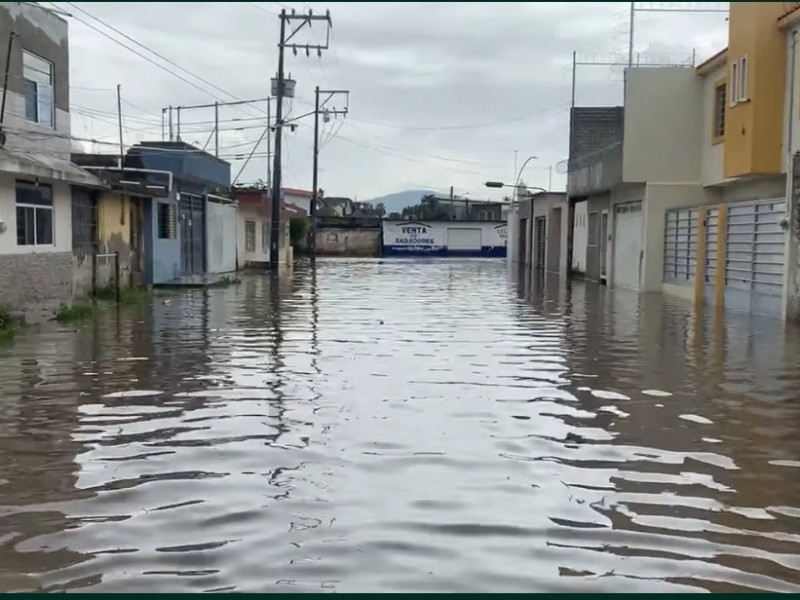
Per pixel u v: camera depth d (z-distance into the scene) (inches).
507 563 187.5
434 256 2694.4
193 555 190.5
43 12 692.1
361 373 413.4
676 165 962.7
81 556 190.2
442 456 267.3
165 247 1048.8
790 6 708.0
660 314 725.9
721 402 351.6
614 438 291.6
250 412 327.0
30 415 323.0
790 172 653.3
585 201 1325.0
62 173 655.8
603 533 205.2
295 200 2982.3
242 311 733.9
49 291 677.3
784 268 666.8
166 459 263.7
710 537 203.8
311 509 219.3
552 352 489.4
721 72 884.0
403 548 194.7
